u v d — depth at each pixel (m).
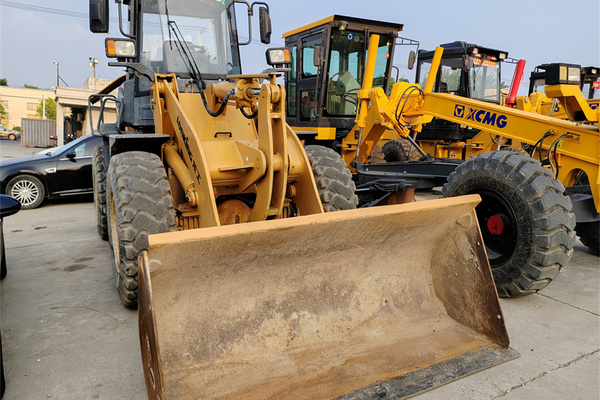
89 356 2.75
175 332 2.33
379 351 2.58
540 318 3.41
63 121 25.23
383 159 9.45
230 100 3.31
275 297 2.59
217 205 3.44
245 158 3.12
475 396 2.38
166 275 2.21
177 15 4.30
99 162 5.12
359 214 2.44
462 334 2.81
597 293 3.96
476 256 2.81
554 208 3.33
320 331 2.64
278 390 2.22
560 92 4.02
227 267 2.37
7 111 69.75
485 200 3.80
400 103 6.21
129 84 4.35
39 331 3.06
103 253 4.94
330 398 2.16
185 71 4.29
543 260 3.34
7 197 2.95
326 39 7.55
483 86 9.54
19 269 4.38
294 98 8.89
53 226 6.34
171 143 3.55
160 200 2.99
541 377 2.59
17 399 2.32
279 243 2.37
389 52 8.16
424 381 2.33
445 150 10.13
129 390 2.42
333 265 2.76
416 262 3.07
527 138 4.29
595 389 2.48
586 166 3.86
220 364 2.35
